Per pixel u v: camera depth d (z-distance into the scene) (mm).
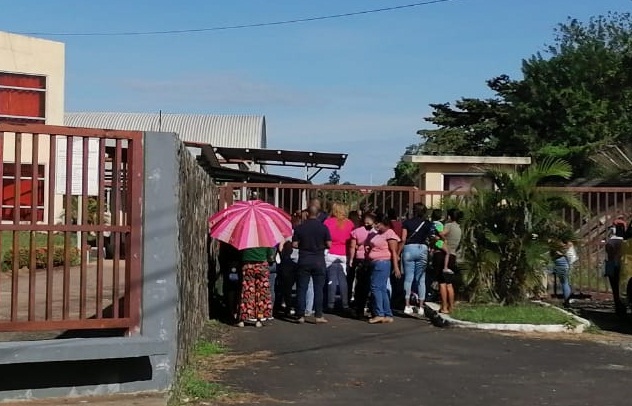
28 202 9078
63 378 7344
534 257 13852
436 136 45812
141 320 7578
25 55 26656
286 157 24719
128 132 7594
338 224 14336
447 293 13336
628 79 40844
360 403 7613
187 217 9219
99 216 7500
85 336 9156
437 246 13359
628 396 8078
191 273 9766
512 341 11438
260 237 12328
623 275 13117
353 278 14805
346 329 12461
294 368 9242
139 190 7629
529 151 39812
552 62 41750
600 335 12141
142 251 7617
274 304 14461
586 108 38469
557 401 7840
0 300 12539
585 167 31219
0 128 7070
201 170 11758
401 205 16047
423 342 11266
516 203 14078
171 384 7613
